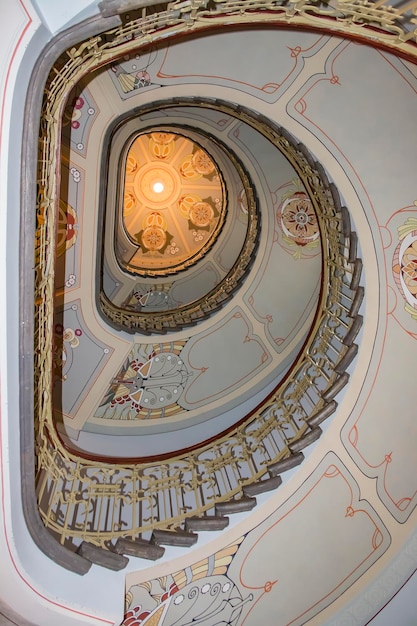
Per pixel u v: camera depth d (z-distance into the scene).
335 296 5.37
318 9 2.79
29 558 3.10
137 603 3.77
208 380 7.16
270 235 7.82
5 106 2.14
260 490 4.34
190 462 5.29
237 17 2.82
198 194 12.09
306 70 4.24
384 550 4.64
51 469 3.95
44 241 3.06
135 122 7.45
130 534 4.05
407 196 4.40
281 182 7.91
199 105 5.43
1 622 3.10
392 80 4.00
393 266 4.57
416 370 4.58
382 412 4.66
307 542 4.49
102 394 6.70
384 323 4.61
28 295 2.59
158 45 4.13
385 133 4.29
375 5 2.64
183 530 4.10
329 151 4.59
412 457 4.64
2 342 2.51
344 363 4.70
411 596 4.52
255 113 4.92
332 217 5.12
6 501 2.84
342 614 4.52
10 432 2.73
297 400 5.44
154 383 7.00
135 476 4.67
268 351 7.30
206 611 4.18
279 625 4.45
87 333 6.45
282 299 7.51
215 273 9.56
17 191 2.34
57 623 3.25
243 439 5.49
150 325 7.47
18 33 2.04
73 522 4.10
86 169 5.51
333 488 4.57
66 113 4.98
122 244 9.39
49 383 3.74
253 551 4.28
